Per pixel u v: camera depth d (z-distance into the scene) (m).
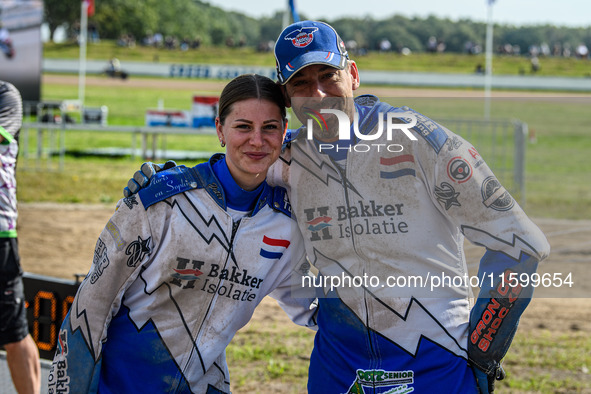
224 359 2.52
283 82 2.20
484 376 2.27
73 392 2.32
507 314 2.17
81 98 28.00
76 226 9.64
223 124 2.25
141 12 95.19
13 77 21.33
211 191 2.28
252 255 2.33
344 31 127.06
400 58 57.72
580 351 5.07
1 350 4.51
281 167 2.38
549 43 131.75
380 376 2.25
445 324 2.21
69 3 89.25
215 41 127.75
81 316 2.30
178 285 2.29
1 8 21.20
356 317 2.26
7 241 3.44
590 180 11.78
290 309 2.63
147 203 2.24
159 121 15.49
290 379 4.43
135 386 2.34
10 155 3.49
